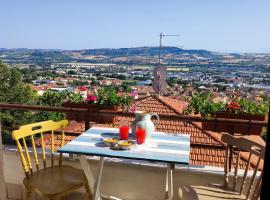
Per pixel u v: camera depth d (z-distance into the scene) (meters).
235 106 3.11
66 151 2.28
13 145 3.35
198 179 2.89
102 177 3.12
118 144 2.36
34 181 2.61
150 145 2.47
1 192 1.71
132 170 3.03
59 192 2.45
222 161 4.80
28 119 14.65
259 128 2.90
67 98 3.39
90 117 3.21
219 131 3.02
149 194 3.03
